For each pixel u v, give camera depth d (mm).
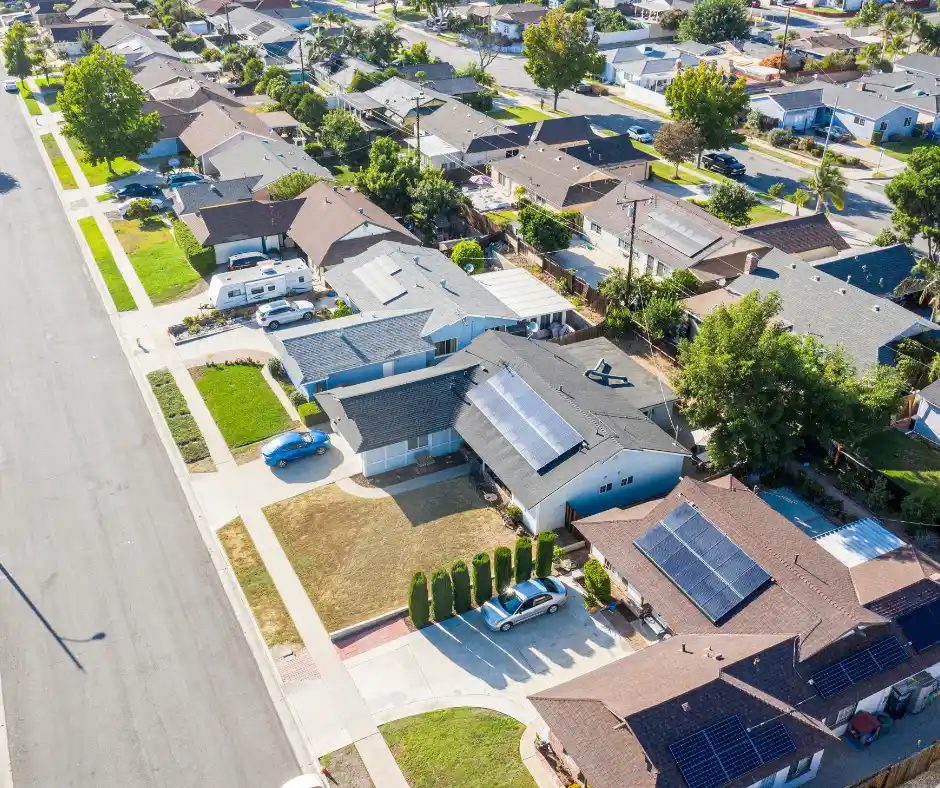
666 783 28281
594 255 77000
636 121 116562
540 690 35656
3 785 31859
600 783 28719
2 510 45594
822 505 45844
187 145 96500
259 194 81812
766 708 30578
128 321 64562
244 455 50188
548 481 43250
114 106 89188
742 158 102062
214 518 45312
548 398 47594
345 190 78125
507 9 162250
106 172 94188
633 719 29156
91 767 32688
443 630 38750
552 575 41688
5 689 35750
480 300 61062
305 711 34844
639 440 45219
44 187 90000
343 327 56375
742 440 44844
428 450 49594
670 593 37062
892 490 46000
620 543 39906
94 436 51688
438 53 150375
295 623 38969
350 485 47750
